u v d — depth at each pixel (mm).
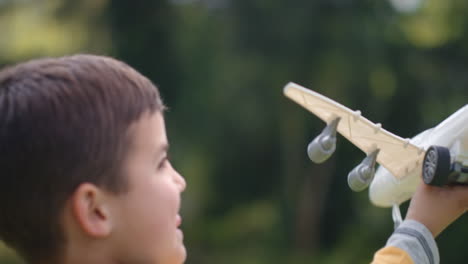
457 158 1294
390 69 13125
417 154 1370
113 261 1169
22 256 1184
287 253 13906
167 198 1192
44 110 1119
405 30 13359
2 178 1128
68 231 1146
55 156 1112
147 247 1177
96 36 14250
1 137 1123
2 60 14477
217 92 13820
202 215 14328
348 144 13766
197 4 14055
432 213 1294
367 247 12516
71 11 14328
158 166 1193
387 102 13305
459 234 11477
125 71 1205
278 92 13641
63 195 1124
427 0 13672
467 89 13297
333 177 14125
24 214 1136
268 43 13352
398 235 1280
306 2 12922
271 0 13016
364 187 1364
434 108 13188
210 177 14523
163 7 14188
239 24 13445
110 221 1152
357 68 12922
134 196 1160
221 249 13891
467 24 13398
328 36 12953
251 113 13789
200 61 13922
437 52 13617
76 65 1173
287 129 14086
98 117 1131
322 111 1321
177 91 14148
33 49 14289
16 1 14930
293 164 14242
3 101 1137
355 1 12953
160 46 14188
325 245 14117
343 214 14070
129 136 1153
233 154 14344
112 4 14094
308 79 13336
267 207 14633
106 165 1132
